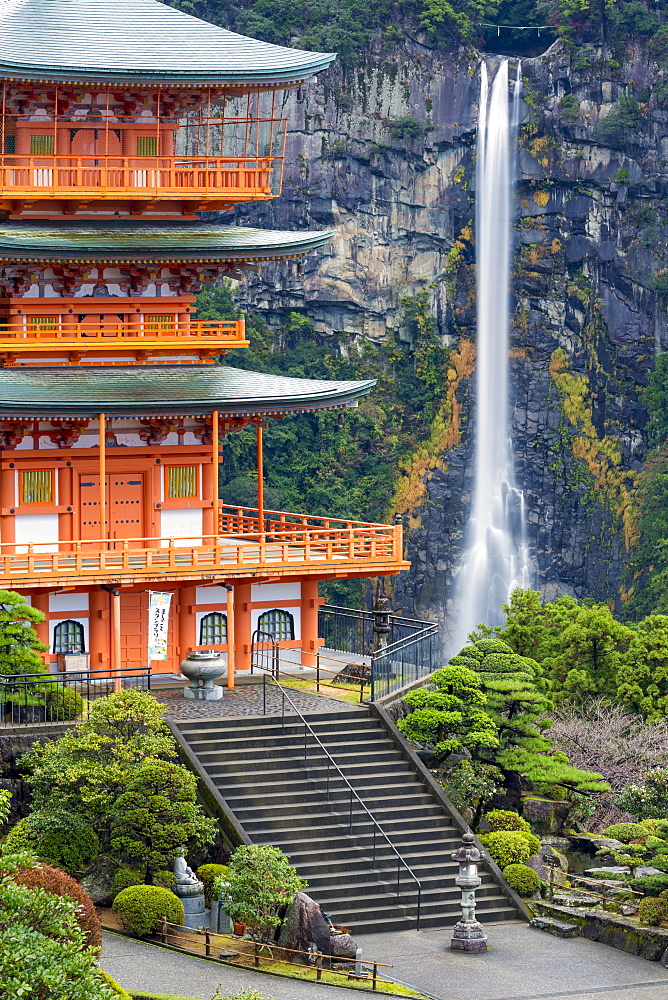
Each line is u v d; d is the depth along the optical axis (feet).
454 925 196.44
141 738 195.00
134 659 244.83
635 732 266.98
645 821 223.71
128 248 237.86
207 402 240.53
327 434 649.61
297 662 253.65
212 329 252.42
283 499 629.51
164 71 239.71
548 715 270.46
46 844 190.39
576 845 229.66
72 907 132.46
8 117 243.60
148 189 243.40
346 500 641.40
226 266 252.42
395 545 253.44
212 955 179.22
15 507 241.96
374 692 228.63
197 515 252.62
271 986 171.73
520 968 183.01
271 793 204.74
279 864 182.60
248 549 249.75
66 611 239.09
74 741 193.36
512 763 225.76
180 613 245.65
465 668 227.40
